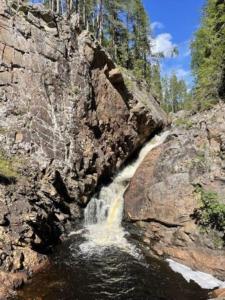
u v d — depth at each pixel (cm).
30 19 2012
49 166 1744
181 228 1580
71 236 1678
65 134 1941
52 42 2062
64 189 1812
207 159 1736
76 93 2103
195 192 1623
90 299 1190
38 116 1855
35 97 1883
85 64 2231
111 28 4259
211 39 2530
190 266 1471
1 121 1730
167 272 1417
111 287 1280
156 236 1664
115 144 2511
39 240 1412
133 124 2797
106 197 2105
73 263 1430
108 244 1641
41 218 1470
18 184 1530
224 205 1484
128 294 1240
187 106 2719
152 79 5094
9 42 1881
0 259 1215
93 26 4075
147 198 1794
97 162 2164
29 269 1298
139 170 2038
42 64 1975
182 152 1861
